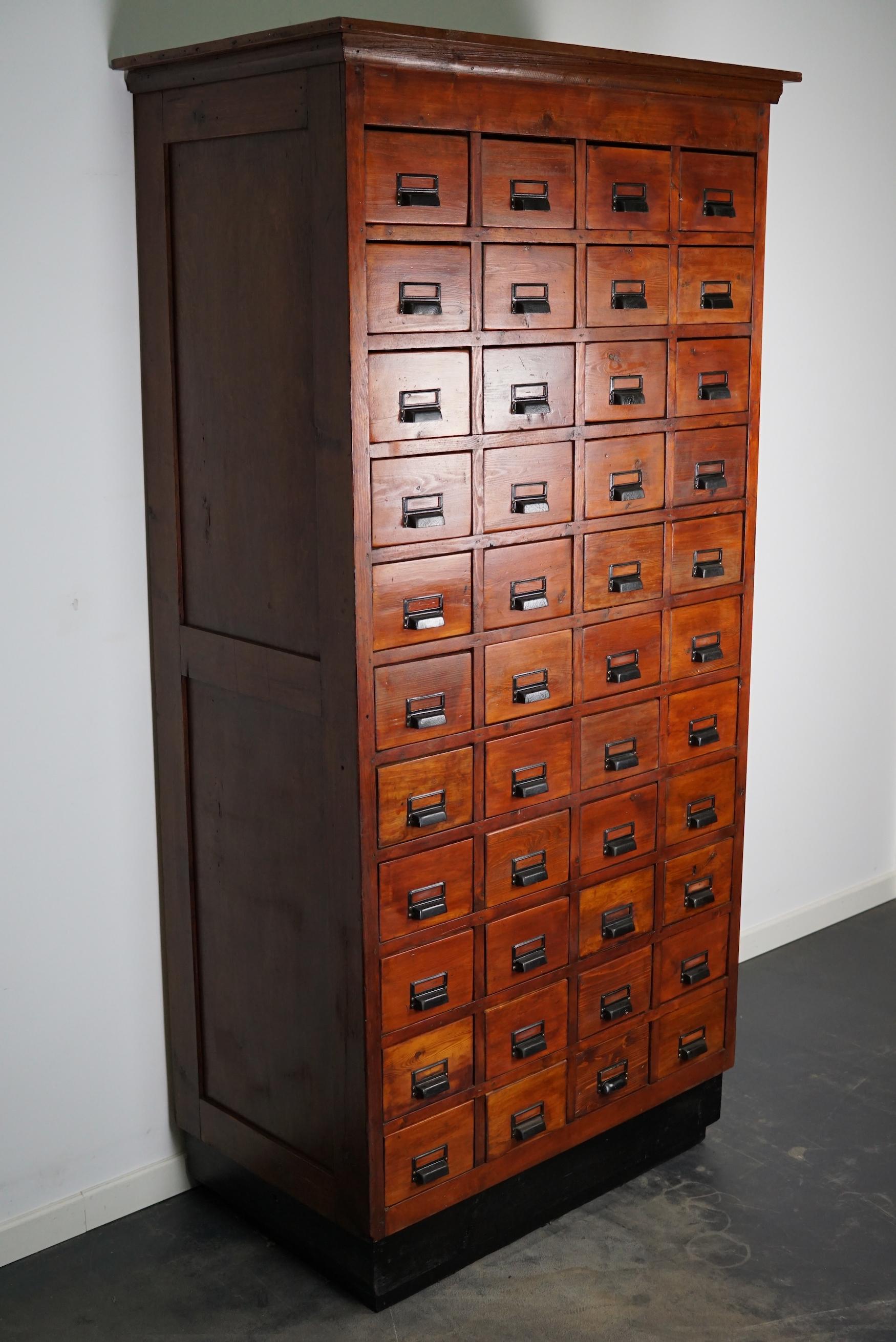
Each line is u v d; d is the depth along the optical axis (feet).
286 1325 8.54
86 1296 8.83
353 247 7.14
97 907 9.28
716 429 9.18
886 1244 9.27
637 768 9.25
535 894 8.82
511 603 8.26
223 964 9.23
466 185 7.57
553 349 8.16
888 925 14.33
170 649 9.04
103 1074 9.51
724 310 9.04
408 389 7.52
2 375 8.26
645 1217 9.61
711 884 9.96
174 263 8.42
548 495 8.31
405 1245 8.70
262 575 8.21
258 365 7.92
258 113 7.54
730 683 9.72
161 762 9.35
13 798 8.75
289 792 8.33
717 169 8.82
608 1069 9.58
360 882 7.89
